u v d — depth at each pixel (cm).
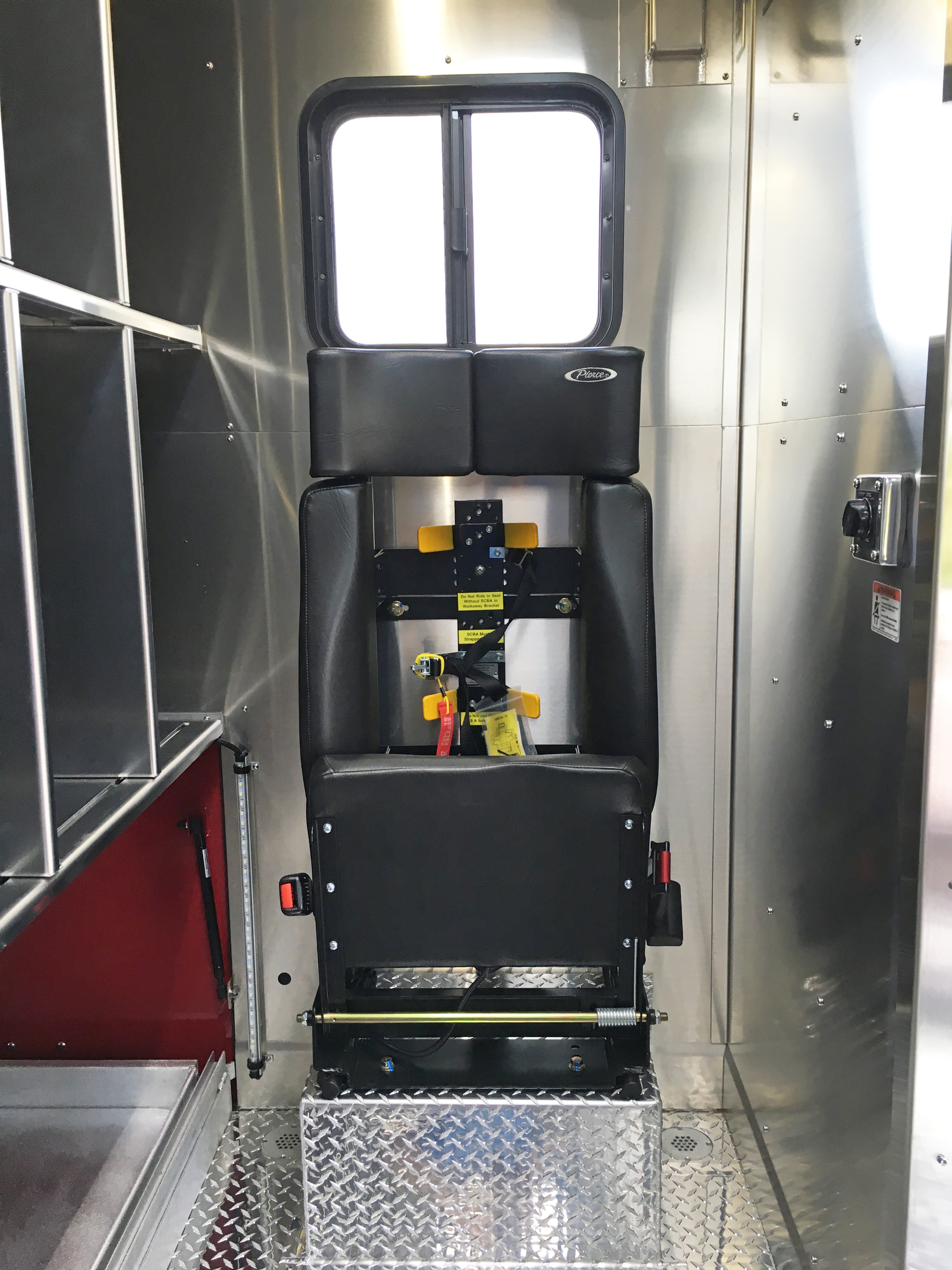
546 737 250
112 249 182
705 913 256
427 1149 193
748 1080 238
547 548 238
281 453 240
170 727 241
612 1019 185
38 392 184
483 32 220
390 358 196
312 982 260
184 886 250
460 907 185
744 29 220
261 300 233
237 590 246
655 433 238
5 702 145
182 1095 242
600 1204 193
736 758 247
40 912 145
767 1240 212
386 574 239
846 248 169
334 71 222
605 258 229
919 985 138
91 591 190
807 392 191
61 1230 214
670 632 246
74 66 177
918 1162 142
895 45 147
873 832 157
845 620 171
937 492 129
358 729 201
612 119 223
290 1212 223
